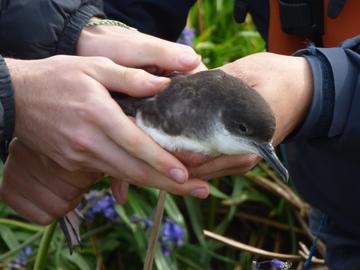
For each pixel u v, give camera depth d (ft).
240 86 6.47
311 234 10.57
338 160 7.84
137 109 6.67
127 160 6.35
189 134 6.49
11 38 7.89
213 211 11.84
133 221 10.82
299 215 11.83
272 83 6.78
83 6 8.00
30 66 6.61
